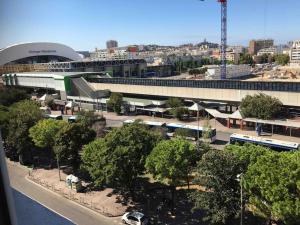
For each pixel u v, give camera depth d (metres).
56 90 91.94
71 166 41.84
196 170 26.20
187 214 28.86
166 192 33.03
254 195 22.88
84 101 82.94
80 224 27.97
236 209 23.95
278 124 51.72
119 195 33.56
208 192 24.56
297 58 198.75
